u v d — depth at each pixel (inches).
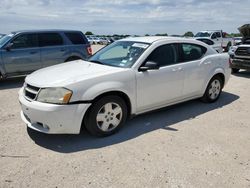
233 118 205.9
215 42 832.9
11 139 163.3
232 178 125.2
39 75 169.8
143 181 121.6
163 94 194.2
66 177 124.2
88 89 152.8
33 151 148.7
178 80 201.6
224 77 246.8
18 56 331.3
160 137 168.7
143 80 177.8
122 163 136.9
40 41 348.8
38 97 151.3
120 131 176.9
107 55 202.4
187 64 207.6
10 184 118.4
